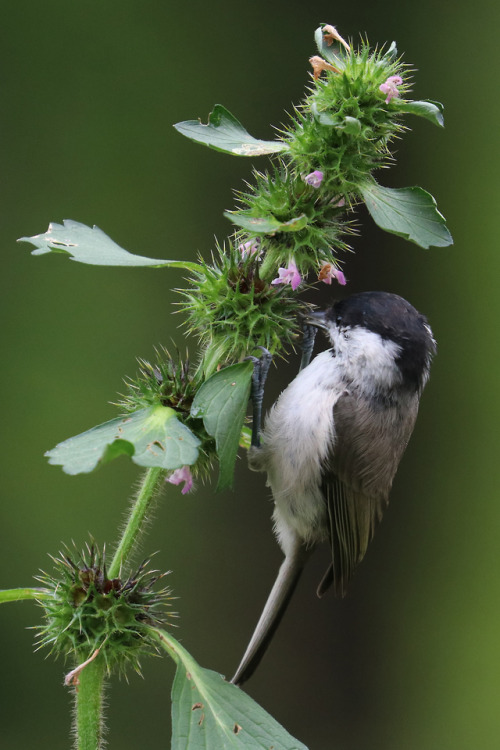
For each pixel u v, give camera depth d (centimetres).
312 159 484
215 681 456
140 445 419
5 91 1382
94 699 476
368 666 1334
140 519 489
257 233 496
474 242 1353
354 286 1334
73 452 411
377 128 481
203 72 1413
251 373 457
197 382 491
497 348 1341
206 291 505
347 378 688
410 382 691
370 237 1335
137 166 1376
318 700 1322
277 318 508
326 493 699
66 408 1269
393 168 1373
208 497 1335
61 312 1309
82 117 1387
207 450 494
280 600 733
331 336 698
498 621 1310
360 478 698
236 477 1341
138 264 483
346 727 1320
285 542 742
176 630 1289
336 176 475
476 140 1375
